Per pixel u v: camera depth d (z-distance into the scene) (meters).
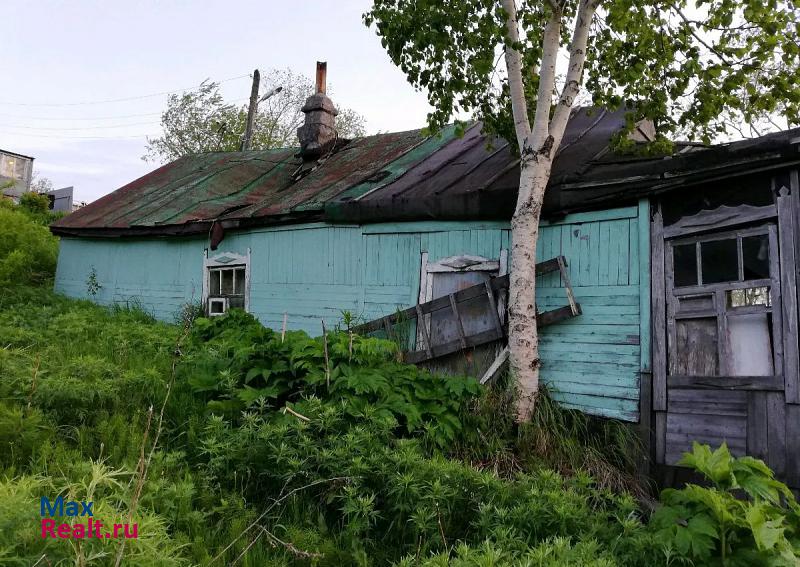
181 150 28.86
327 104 11.70
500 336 6.05
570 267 5.82
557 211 5.86
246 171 12.01
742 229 4.74
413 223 7.02
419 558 2.83
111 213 11.47
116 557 1.85
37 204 23.22
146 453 3.64
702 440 4.76
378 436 4.01
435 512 3.03
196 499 3.35
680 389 4.95
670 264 5.16
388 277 7.19
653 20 5.73
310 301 7.89
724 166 4.72
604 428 5.29
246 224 8.62
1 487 2.01
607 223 5.62
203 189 11.16
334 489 3.44
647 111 5.84
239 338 6.05
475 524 3.01
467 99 6.28
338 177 9.31
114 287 10.83
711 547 2.63
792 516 2.98
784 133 4.42
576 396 5.58
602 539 2.91
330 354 4.94
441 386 5.17
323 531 3.24
